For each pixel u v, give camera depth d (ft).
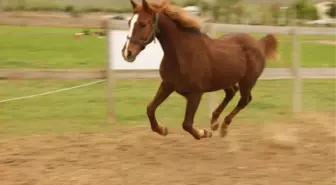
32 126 24.31
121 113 27.96
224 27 28.04
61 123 25.16
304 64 52.54
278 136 23.07
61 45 68.74
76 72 25.38
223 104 22.15
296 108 30.35
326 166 18.21
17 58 49.44
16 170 16.94
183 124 18.70
